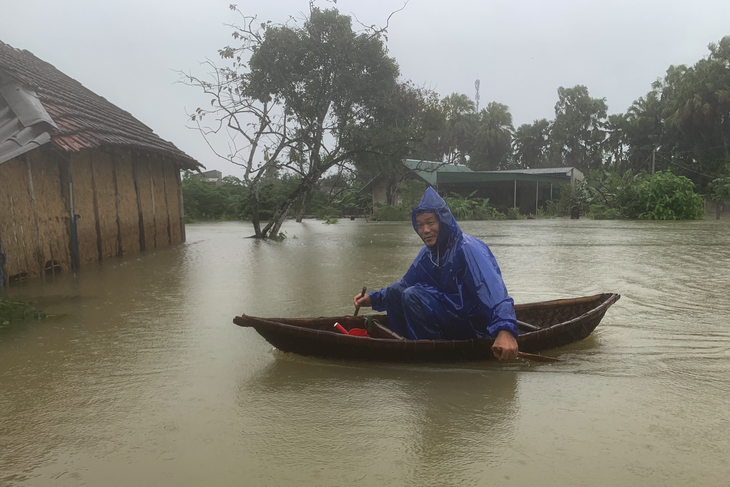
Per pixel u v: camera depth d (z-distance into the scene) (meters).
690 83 47.44
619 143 62.28
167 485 2.33
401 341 3.74
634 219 32.19
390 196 36.00
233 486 2.32
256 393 3.44
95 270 9.57
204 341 4.75
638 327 5.12
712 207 40.59
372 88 17.53
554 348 4.29
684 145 50.41
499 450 2.62
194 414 3.12
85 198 10.51
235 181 38.91
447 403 3.24
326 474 2.41
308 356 4.09
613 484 2.30
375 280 8.31
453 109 18.62
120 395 3.44
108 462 2.54
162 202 14.89
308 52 16.58
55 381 3.72
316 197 37.00
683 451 2.59
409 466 2.47
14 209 8.04
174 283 8.09
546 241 15.13
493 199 40.62
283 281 8.23
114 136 11.16
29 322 5.54
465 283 3.86
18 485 2.34
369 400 3.29
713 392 3.40
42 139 7.87
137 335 4.99
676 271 8.92
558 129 70.38
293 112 17.00
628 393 3.39
